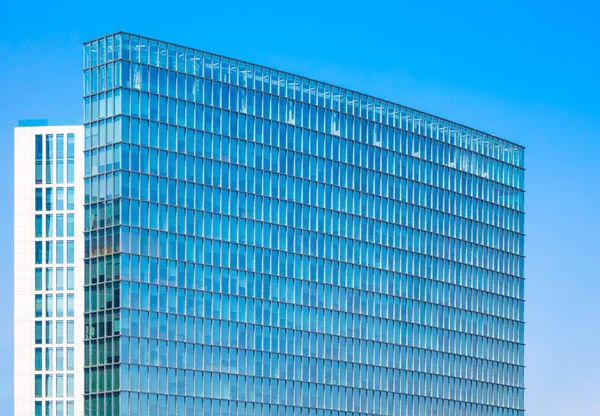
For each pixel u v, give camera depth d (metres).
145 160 165.25
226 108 173.62
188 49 171.00
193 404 166.75
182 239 167.88
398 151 195.25
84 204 166.75
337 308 184.50
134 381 161.88
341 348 184.62
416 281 196.75
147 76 166.62
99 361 163.38
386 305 191.75
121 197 162.62
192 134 170.00
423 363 197.12
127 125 164.38
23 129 186.88
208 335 169.12
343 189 186.62
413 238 196.75
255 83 177.25
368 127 191.12
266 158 177.25
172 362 165.38
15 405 183.62
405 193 195.88
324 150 184.50
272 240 177.00
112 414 161.00
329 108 185.88
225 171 172.75
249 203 174.88
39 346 184.00
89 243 165.88
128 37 165.88
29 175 186.50
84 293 165.88
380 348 190.38
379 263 191.00
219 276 170.88
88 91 168.00
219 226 171.50
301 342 179.38
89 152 167.12
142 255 163.88
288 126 180.25
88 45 168.62
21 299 185.12
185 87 170.12
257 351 174.12
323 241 183.25
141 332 162.88
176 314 166.38
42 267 185.12
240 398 171.50
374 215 190.75
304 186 181.38
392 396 191.50
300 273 180.00
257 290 174.75
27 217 185.88
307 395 179.50
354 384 186.00
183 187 168.50
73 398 182.50
